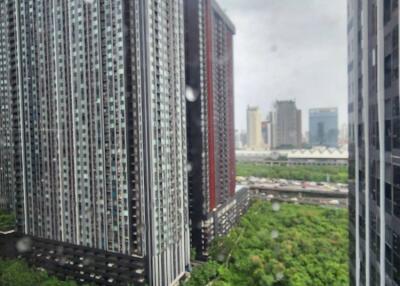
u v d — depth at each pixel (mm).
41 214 33812
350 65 18078
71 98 30828
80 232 31281
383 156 12109
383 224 12227
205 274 32719
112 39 28344
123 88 28000
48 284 28859
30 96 33688
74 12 30031
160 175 29297
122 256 29188
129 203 28547
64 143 31641
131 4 27609
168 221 30906
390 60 11156
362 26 14883
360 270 16188
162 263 29844
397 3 10406
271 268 31562
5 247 34406
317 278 29234
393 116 10969
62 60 31094
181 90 34250
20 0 33594
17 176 35406
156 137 28625
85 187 30703
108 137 29141
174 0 32531
